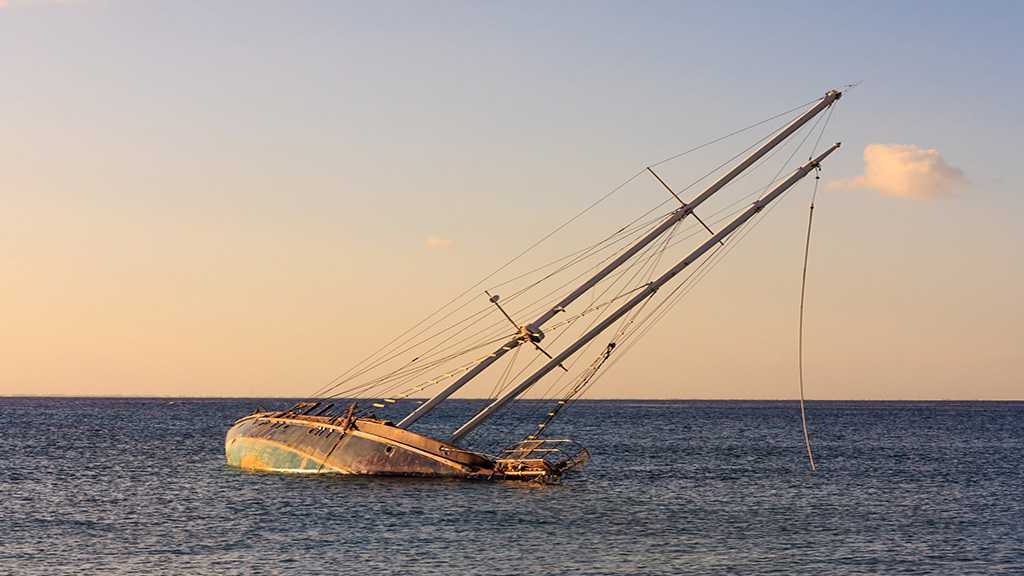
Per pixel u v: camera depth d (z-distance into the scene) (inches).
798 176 2768.2
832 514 2513.5
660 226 2726.4
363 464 2893.7
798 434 6919.3
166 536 2098.9
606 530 2201.0
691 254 2741.1
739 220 2746.1
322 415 3147.1
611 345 2763.3
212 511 2411.4
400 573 1765.5
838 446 5457.7
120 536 2100.1
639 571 1807.3
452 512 2378.2
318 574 1754.4
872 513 2536.9
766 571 1825.8
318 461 2977.4
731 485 3169.3
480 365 2792.8
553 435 6476.4
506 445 5595.5
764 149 2743.6
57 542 2036.2
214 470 3348.9
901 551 2022.6
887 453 4891.7
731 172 2741.1
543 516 2357.3
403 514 2346.2
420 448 2856.8
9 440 5393.7
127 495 2741.1
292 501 2527.1
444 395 2834.6
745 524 2326.5
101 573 1749.5
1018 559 1956.2
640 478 3341.5
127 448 4726.9
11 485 3016.7
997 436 6914.4
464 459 2834.6
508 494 2664.9
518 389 2797.7
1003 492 3058.6
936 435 6993.1
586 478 3277.6
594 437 6259.8
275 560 1862.7
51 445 4960.6
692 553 1971.0
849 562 1913.1
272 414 3292.3
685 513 2484.0
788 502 2748.5
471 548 1982.0
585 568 1822.1
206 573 1754.4
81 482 3088.1
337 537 2084.2
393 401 2938.0
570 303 2751.0
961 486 3228.3
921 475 3624.5
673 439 6053.2
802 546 2062.0
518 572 1784.0
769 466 3951.8
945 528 2306.8
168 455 4227.4
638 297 2738.7
